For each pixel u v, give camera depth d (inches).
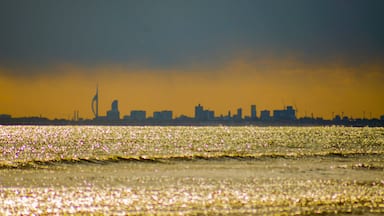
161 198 4822.8
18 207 4421.8
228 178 6190.9
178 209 4365.2
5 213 4210.1
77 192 5128.0
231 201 4680.1
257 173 6643.7
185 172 6658.5
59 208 4384.8
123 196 4921.3
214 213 4229.8
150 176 6284.5
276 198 4837.6
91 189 5329.7
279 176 6427.2
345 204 4662.9
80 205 4507.9
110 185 5620.1
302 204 4598.9
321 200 4778.5
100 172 6584.6
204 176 6328.7
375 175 6668.3
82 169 6845.5
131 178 6112.2
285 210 4360.2
